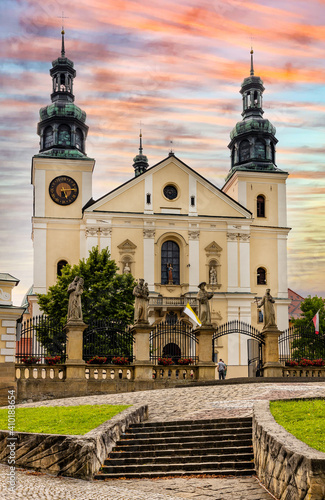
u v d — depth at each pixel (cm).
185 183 7094
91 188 7094
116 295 5509
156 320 6700
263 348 3897
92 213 6819
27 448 1886
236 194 7531
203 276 7000
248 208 7444
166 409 2439
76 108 7250
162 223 6962
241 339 6888
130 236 6888
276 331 3809
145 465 1803
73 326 3325
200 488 1606
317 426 1747
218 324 6912
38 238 6906
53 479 1734
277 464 1498
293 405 2145
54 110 7188
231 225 7125
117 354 3547
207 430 2016
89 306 5459
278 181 7550
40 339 3625
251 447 1872
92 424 2062
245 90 7906
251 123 7656
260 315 7112
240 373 6812
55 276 6881
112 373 3800
